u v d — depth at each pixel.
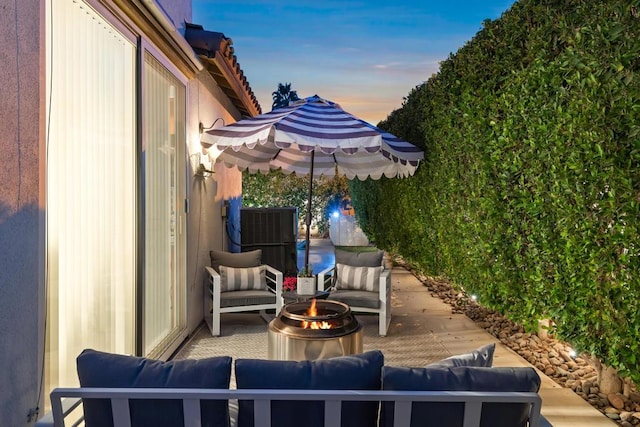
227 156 6.28
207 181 6.05
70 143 2.76
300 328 3.21
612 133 2.76
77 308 2.86
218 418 1.77
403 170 6.43
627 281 2.78
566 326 3.40
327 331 3.17
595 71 2.90
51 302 2.58
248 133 4.89
